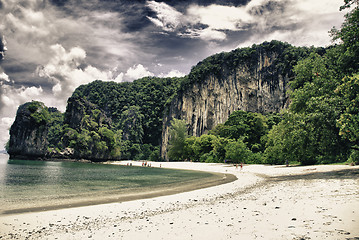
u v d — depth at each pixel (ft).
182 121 408.87
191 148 361.71
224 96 479.41
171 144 406.82
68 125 429.79
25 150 337.31
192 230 25.52
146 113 652.48
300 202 35.27
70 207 45.70
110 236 25.90
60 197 59.06
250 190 60.85
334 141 69.56
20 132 336.90
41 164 260.83
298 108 88.43
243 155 218.18
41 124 356.38
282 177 90.02
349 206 29.25
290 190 50.21
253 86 454.40
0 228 31.14
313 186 51.75
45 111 366.63
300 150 86.02
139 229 28.12
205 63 546.26
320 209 29.17
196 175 135.74
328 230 20.71
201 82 512.63
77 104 435.53
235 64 486.38
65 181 102.68
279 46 454.40
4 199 56.13
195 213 35.29
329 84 77.46
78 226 31.65
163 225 29.19
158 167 272.31
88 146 407.44
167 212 38.63
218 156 266.77
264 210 32.32
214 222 28.19
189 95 516.32
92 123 444.14
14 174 131.95
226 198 50.11
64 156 380.99
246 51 490.49
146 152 547.49
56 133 529.86
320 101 72.59
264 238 20.30
